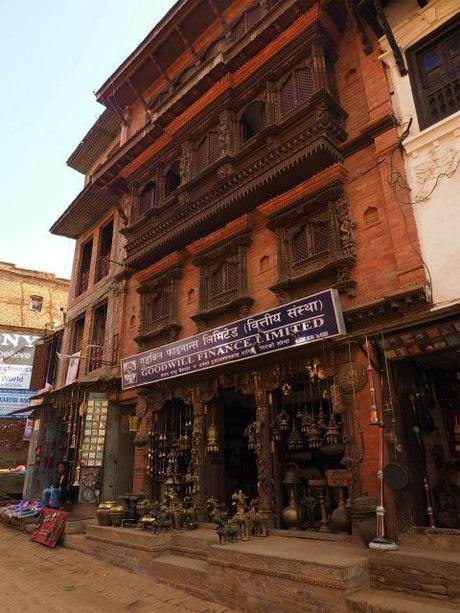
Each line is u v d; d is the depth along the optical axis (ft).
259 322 27.78
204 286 36.01
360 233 26.68
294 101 32.19
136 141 44.42
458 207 22.70
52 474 51.60
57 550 34.47
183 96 38.81
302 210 29.55
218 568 21.53
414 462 21.47
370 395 23.52
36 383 64.13
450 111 25.25
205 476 31.65
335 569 17.25
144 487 36.01
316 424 26.43
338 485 24.43
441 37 27.02
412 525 19.75
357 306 24.20
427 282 22.45
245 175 32.48
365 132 27.58
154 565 25.90
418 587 16.81
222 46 41.63
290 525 25.75
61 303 101.30
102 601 21.75
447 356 23.44
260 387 29.07
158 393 37.50
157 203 42.29
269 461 27.35
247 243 33.40
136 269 44.60
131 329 44.80
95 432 41.14
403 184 25.00
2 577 26.45
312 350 26.43
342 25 32.19
